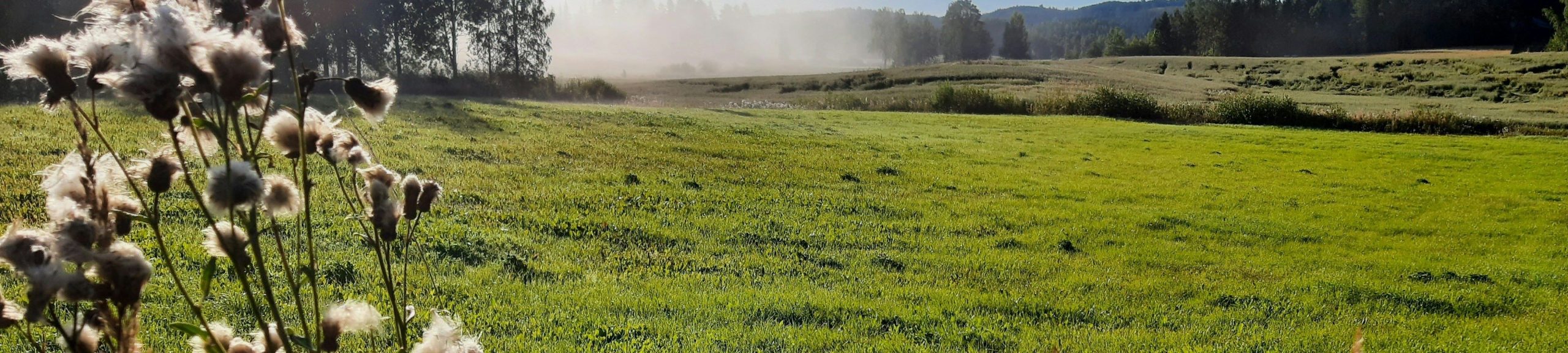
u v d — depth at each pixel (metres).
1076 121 41.16
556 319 6.99
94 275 1.32
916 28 194.75
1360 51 138.88
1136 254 12.36
